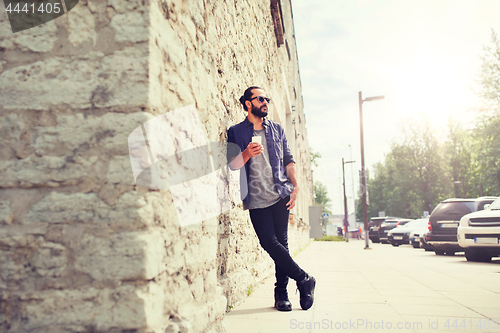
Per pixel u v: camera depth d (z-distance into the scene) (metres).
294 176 2.84
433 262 7.48
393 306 2.88
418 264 6.94
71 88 1.45
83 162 1.39
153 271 1.33
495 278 4.73
